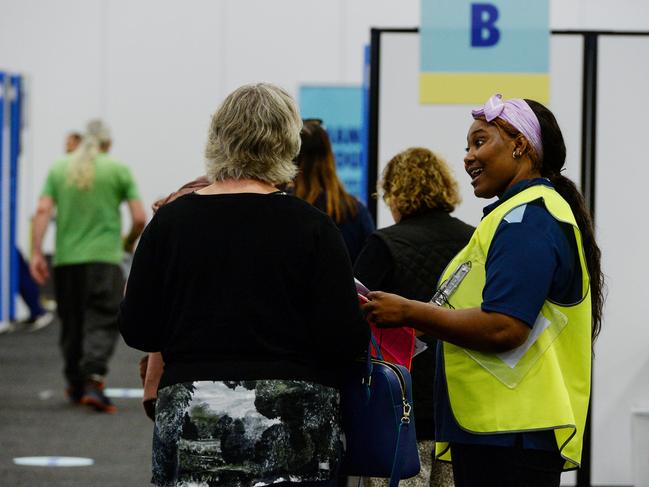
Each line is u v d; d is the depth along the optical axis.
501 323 4.99
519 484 5.11
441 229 6.96
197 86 28.34
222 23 28.20
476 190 5.39
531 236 5.05
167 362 5.03
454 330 5.06
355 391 5.24
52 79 28.53
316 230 4.96
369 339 4.98
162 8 28.34
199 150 28.44
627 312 9.70
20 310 24.73
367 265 6.89
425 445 6.87
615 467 9.79
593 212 9.60
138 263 5.11
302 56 28.06
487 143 5.32
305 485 4.89
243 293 4.89
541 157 5.34
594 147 9.60
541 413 5.07
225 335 4.88
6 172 21.11
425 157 7.08
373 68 9.51
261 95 5.14
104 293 14.07
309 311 4.95
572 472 9.72
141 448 11.95
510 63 9.30
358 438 5.24
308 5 27.95
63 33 28.50
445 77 9.34
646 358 9.70
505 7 9.27
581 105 9.68
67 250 14.14
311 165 8.51
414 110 9.57
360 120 17.22
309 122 8.55
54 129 28.53
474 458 5.20
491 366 5.13
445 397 5.36
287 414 4.85
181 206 5.07
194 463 4.82
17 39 28.50
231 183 5.13
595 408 9.78
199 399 4.84
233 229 4.96
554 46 9.68
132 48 28.44
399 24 27.86
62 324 14.50
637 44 9.62
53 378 16.72
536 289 5.00
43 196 14.27
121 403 14.75
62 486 10.21
